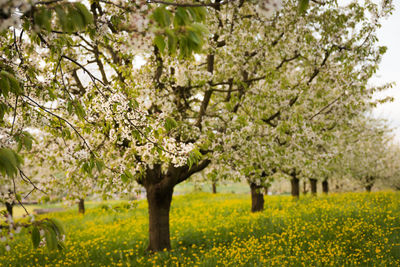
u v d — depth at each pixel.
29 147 2.89
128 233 11.19
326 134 8.58
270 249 7.37
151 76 7.20
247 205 17.59
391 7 6.65
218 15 7.23
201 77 7.26
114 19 3.10
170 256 7.29
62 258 8.16
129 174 3.52
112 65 4.70
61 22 1.80
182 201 24.47
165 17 1.55
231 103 7.27
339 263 6.04
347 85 7.75
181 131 6.76
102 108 4.13
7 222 1.77
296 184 19.41
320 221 9.77
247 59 8.10
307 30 7.66
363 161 19.44
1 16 1.57
